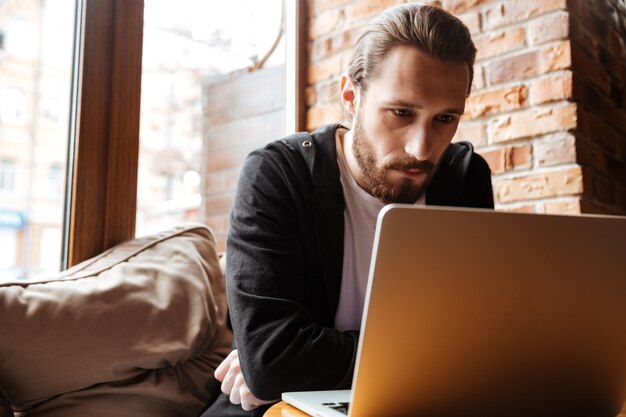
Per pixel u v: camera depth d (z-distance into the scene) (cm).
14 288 108
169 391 113
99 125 145
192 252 138
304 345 77
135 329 113
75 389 106
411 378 55
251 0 213
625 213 179
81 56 143
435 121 93
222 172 235
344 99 108
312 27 212
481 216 54
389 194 97
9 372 101
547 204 155
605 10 179
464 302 55
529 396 62
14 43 157
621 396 69
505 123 163
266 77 221
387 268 51
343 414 59
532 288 57
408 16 93
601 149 165
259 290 84
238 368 89
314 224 99
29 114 154
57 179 146
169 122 199
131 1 153
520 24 162
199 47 199
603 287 62
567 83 153
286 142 105
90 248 141
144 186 167
